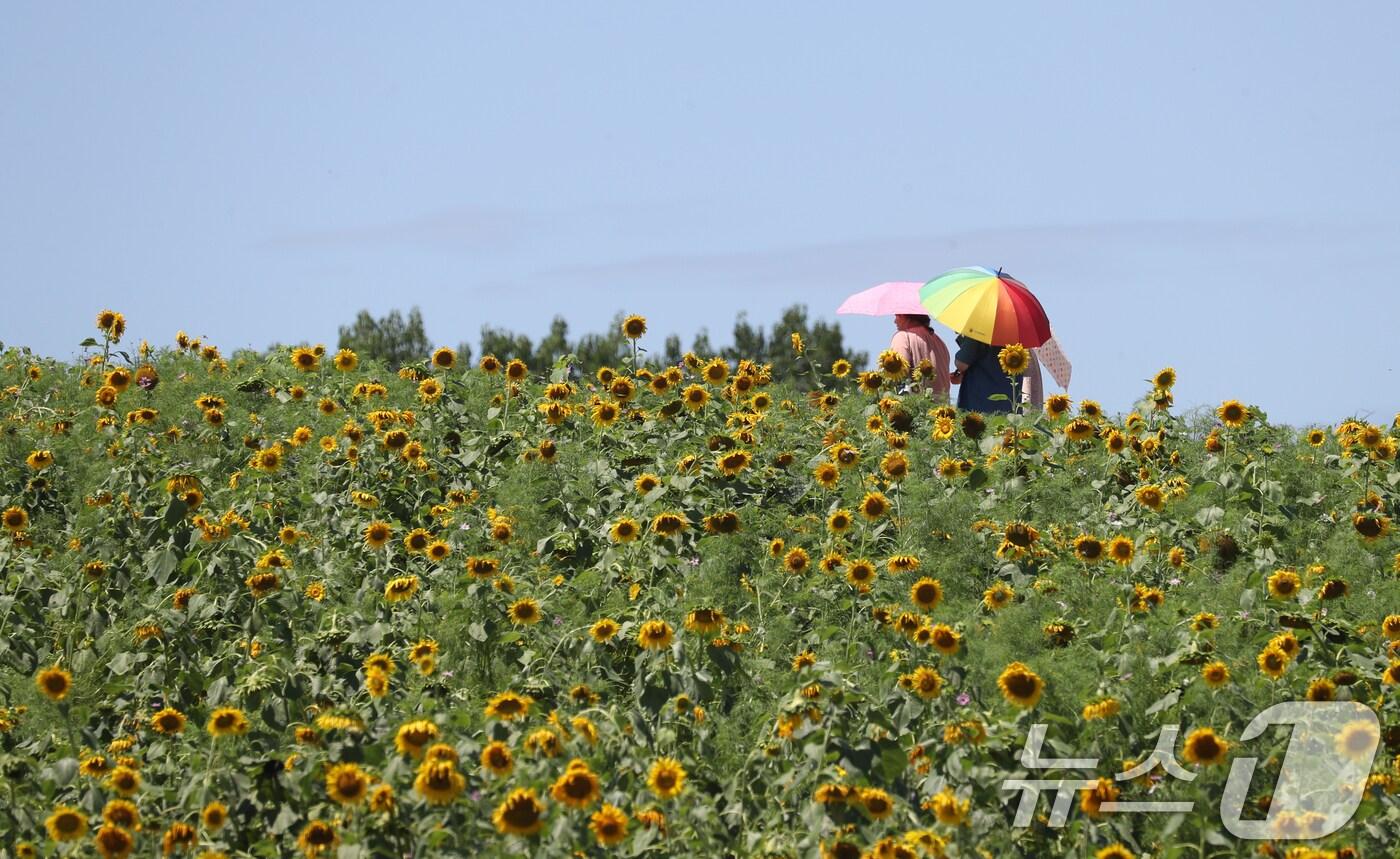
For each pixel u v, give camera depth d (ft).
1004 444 105.50
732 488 98.22
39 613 80.94
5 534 91.20
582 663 72.38
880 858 53.93
